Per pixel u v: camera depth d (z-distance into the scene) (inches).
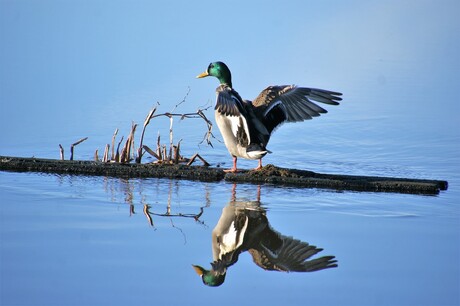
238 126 503.5
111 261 366.9
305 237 409.7
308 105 508.1
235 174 535.8
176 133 686.5
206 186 518.9
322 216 450.0
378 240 405.1
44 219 431.2
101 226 421.1
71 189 502.6
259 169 542.9
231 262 371.9
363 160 615.2
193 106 753.6
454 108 774.5
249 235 411.5
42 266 358.3
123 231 412.8
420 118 742.5
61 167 556.1
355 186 517.0
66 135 668.1
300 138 687.7
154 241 397.1
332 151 644.7
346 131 707.4
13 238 396.5
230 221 434.3
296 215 451.5
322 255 382.3
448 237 410.6
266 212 456.8
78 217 437.1
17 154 611.2
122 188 508.4
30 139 655.1
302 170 545.0
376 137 685.9
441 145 657.6
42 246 385.1
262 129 504.7
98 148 635.5
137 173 547.5
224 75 591.5
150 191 501.7
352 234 414.9
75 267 358.3
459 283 346.0
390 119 740.7
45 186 510.0
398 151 640.4
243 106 490.0
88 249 382.3
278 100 514.6
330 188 518.0
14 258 367.6
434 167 590.6
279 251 388.5
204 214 449.1
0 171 553.9
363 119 742.5
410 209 467.8
